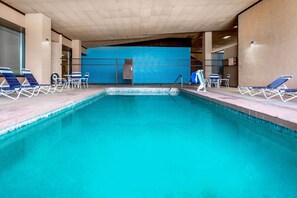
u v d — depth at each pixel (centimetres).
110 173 195
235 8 933
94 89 969
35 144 283
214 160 228
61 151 255
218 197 156
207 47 1360
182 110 566
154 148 267
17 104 441
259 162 223
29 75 657
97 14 941
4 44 769
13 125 306
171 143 288
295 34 657
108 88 1077
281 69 721
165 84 1517
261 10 834
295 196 158
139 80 1680
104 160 228
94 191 164
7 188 168
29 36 862
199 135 329
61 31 1177
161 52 1678
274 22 756
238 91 835
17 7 790
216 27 1262
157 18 1052
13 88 514
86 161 224
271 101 511
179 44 1680
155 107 617
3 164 216
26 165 213
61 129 364
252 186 173
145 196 157
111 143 287
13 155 242
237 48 1054
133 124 406
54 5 796
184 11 964
